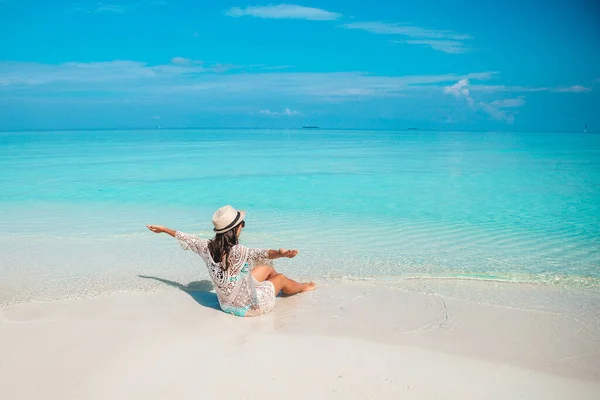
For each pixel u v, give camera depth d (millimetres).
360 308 5078
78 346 4082
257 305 4770
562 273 6301
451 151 36531
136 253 7312
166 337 4285
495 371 3762
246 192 13734
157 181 16281
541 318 4824
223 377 3605
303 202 11984
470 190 14180
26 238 8172
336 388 3477
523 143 53562
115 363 3797
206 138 69688
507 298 5398
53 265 6656
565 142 56250
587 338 4375
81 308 4996
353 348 4113
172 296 5438
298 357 3932
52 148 38531
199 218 9930
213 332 4410
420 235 8430
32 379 3551
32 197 12656
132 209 10969
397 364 3844
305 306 5129
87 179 16688
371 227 9047
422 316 4859
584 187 14844
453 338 4344
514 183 15922
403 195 13234
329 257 7086
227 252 4695
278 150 37844
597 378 3680
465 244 7809
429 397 3385
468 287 5777
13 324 4547
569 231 8711
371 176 18156
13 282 5930
